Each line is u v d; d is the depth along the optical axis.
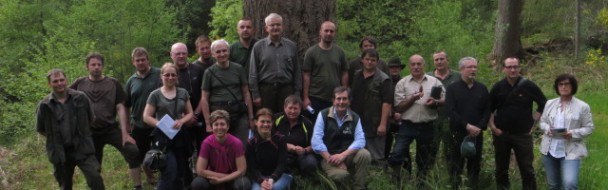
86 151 5.84
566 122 5.80
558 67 16.55
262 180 5.84
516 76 6.07
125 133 6.23
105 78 6.30
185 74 6.32
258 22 7.28
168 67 5.88
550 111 5.94
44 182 8.07
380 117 6.45
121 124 6.23
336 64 6.42
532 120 6.13
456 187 6.40
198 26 22.45
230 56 6.54
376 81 6.41
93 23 15.53
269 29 6.20
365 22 13.31
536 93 6.08
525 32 20.62
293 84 6.33
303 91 6.44
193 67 6.40
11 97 13.73
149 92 6.23
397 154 6.48
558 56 17.94
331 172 6.05
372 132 6.46
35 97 11.74
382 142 6.49
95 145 6.37
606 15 17.27
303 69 6.47
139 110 6.26
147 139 6.44
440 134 6.39
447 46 11.13
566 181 5.75
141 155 6.51
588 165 7.20
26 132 11.47
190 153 6.18
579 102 5.81
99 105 6.21
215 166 5.80
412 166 7.19
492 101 6.23
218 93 6.12
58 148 5.67
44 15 18.19
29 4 18.22
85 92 6.21
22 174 8.44
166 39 16.16
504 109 6.12
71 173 5.93
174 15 16.67
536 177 6.70
